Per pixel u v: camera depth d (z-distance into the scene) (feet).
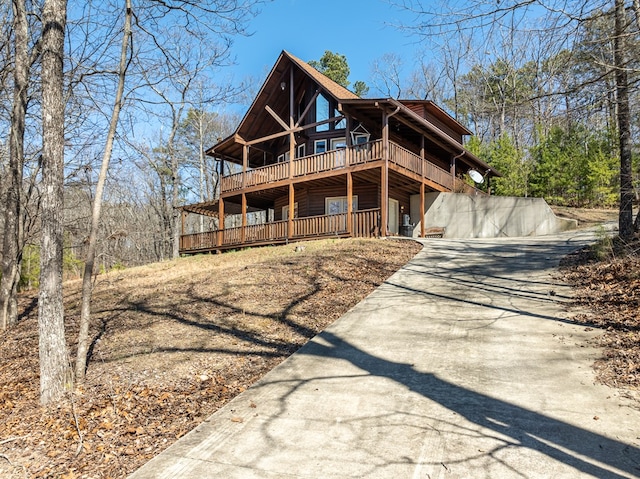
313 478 11.35
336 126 71.10
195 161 128.67
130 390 18.43
